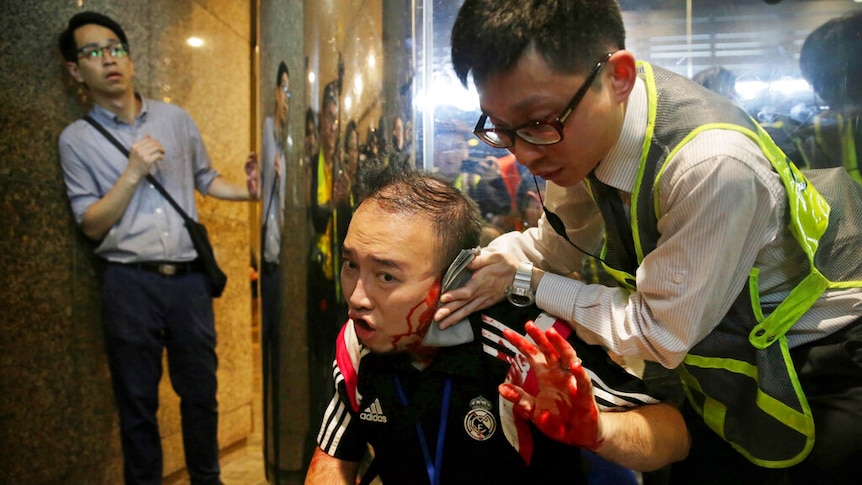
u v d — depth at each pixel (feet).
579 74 2.43
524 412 2.42
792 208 2.69
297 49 4.65
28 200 6.48
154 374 6.52
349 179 4.21
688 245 2.54
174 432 7.93
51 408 6.64
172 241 6.66
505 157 4.12
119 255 6.44
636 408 2.85
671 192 2.64
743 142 2.58
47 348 6.62
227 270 9.02
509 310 2.99
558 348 2.31
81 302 6.93
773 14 4.34
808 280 2.85
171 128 7.19
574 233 3.59
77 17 6.53
